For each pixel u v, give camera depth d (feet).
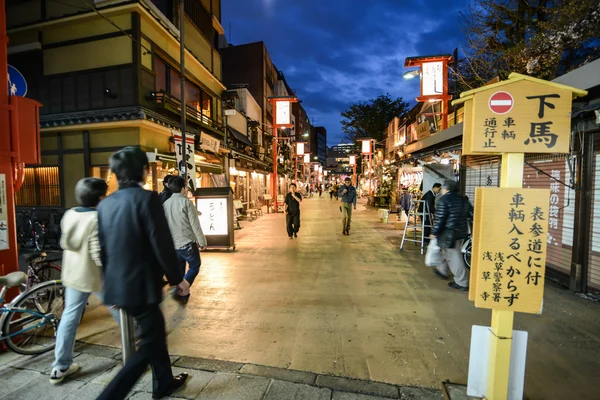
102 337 11.84
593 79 12.20
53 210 31.09
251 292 16.60
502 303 7.20
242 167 60.18
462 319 13.19
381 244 29.37
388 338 11.60
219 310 14.26
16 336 10.94
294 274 19.81
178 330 12.34
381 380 9.14
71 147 31.89
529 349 10.84
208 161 45.68
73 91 32.48
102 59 31.45
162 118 32.83
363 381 9.08
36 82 33.55
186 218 15.35
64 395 8.56
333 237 33.27
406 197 41.70
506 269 7.15
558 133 7.00
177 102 37.04
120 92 30.99
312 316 13.55
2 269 10.93
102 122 29.60
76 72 32.24
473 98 7.18
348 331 12.16
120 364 10.05
